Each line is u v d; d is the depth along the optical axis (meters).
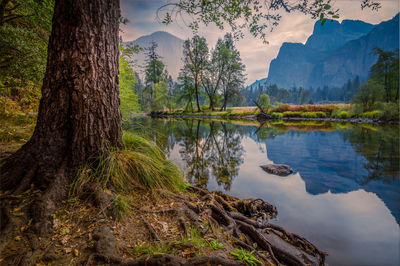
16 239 1.40
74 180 2.11
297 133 15.97
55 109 2.14
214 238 1.92
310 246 2.70
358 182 5.59
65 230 1.61
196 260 1.39
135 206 2.17
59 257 1.34
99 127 2.37
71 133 2.19
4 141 3.69
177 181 3.20
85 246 1.47
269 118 34.34
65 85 2.15
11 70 4.50
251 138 13.27
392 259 2.62
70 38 2.12
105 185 2.20
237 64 38.31
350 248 2.85
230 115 37.91
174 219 2.06
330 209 4.04
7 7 4.88
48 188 1.88
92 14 2.20
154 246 1.58
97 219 1.77
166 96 44.56
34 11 4.44
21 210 1.62
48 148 2.07
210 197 3.17
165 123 22.52
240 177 5.67
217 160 7.42
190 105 48.31
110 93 2.48
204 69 40.47
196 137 12.74
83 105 2.20
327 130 17.95
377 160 7.98
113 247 1.47
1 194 1.74
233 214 2.92
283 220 3.59
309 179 5.74
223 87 42.44
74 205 1.89
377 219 3.67
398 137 13.33
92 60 2.24
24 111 6.90
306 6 2.64
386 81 33.38
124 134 3.53
